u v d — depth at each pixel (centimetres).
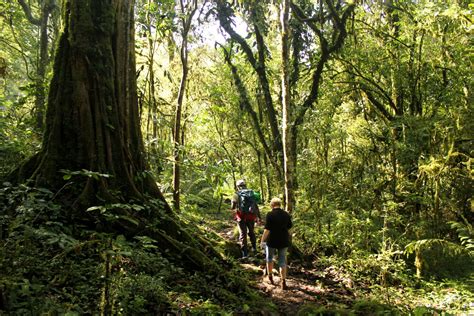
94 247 580
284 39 954
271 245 747
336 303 676
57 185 654
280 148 1365
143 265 589
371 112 1382
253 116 1483
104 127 704
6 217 522
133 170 759
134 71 808
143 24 1209
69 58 698
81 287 479
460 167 1034
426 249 887
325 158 1116
